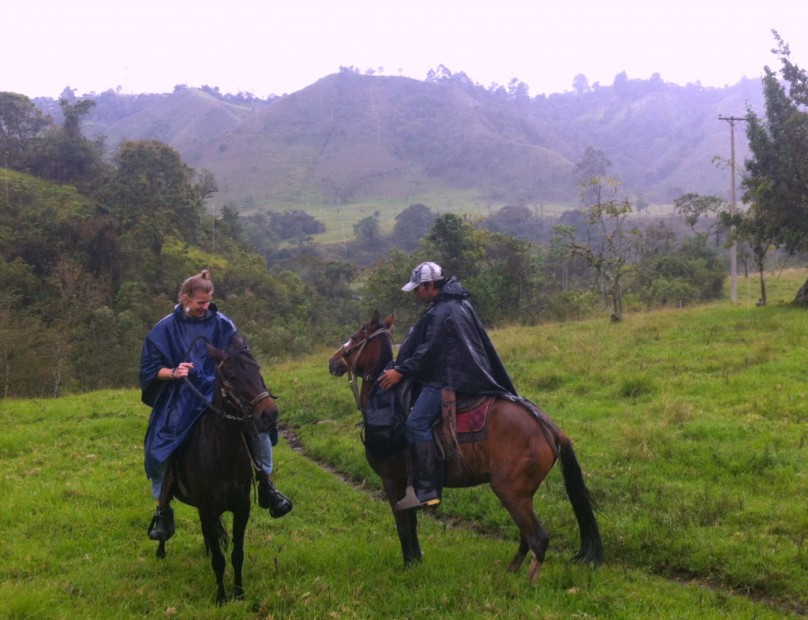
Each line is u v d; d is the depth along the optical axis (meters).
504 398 6.18
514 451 5.92
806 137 21.64
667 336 18.33
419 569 6.33
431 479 6.11
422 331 6.38
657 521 7.41
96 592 6.10
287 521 8.44
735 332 17.84
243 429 5.90
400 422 6.39
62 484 9.70
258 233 101.94
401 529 6.53
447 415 6.12
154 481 6.33
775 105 22.14
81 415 14.79
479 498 8.71
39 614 5.50
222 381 5.79
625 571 6.45
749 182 22.80
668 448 9.53
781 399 11.17
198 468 5.86
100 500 9.05
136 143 61.12
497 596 5.65
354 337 7.01
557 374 14.55
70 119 70.56
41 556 7.06
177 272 50.19
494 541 7.57
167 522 6.43
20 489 9.45
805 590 5.95
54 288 40.34
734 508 7.57
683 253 43.53
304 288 57.94
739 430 9.89
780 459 8.72
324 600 5.78
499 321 32.19
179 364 6.19
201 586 6.27
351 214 160.25
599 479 8.79
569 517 7.81
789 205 21.77
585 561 6.18
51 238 47.00
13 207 50.88
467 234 35.94
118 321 36.47
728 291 38.94
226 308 43.47
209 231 64.75
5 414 15.41
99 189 61.44
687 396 12.10
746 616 5.38
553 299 34.25
